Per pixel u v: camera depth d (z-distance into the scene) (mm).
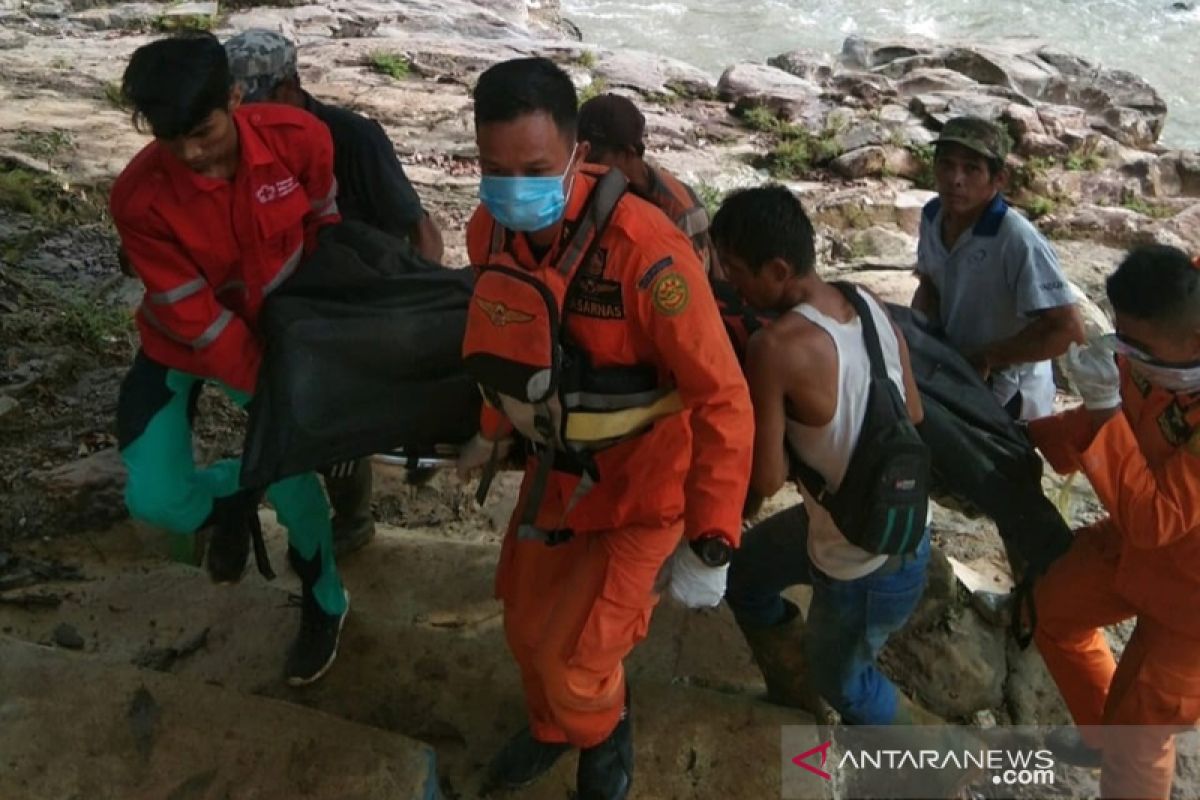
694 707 3488
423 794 3072
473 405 3094
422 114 9320
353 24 12500
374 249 3166
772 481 2861
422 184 7859
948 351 3414
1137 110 11570
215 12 12438
